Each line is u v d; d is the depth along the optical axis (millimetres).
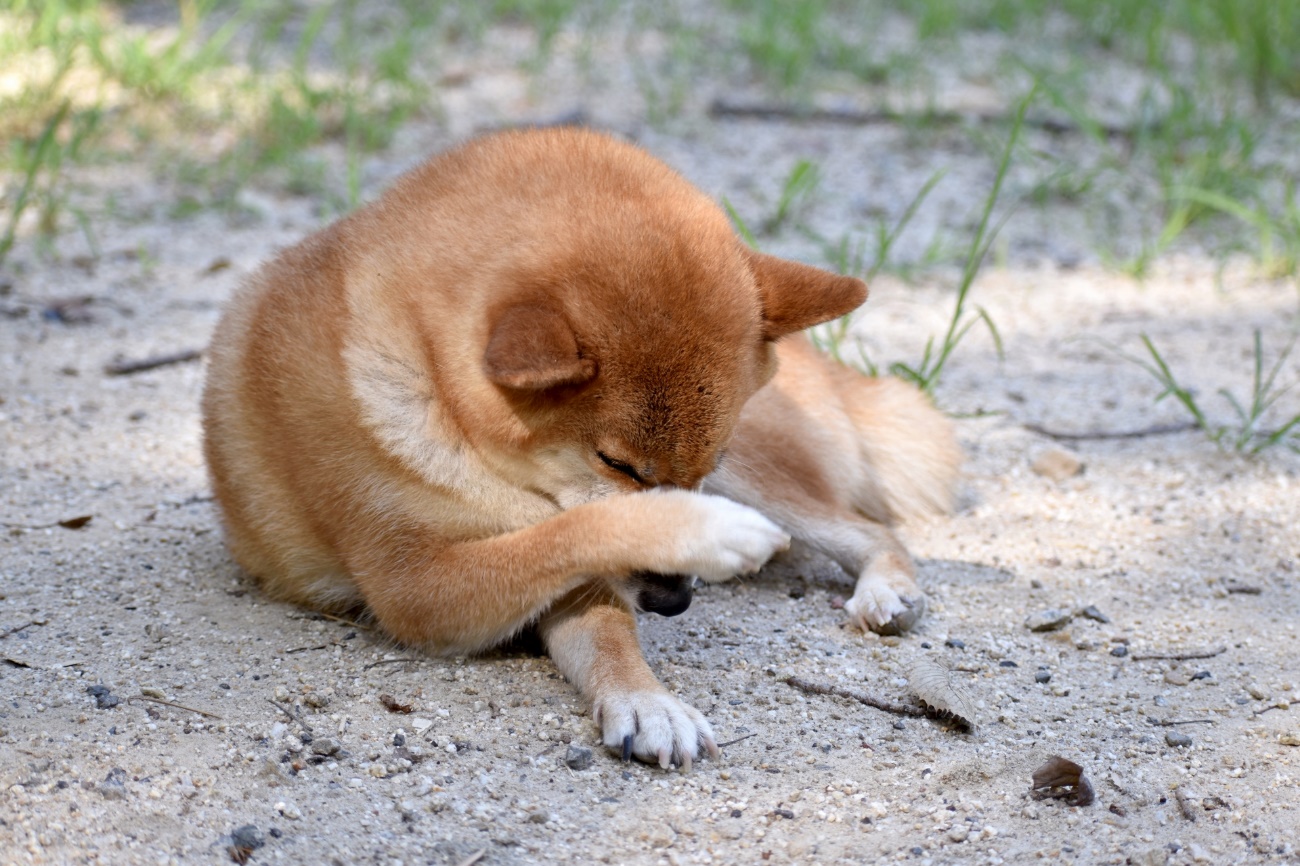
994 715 4227
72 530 5215
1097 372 7301
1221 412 6789
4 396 6340
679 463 4148
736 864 3459
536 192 4336
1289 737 4086
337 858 3398
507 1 13078
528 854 3467
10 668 4191
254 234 8594
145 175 9312
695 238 4246
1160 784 3871
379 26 12609
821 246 8664
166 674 4227
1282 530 5609
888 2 14219
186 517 5434
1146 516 5758
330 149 9961
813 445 5539
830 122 11117
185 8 11766
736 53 12383
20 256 7980
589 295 4012
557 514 4328
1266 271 8555
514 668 4457
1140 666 4562
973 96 11570
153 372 6781
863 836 3594
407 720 4062
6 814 3465
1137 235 9289
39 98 9766
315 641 4555
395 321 4297
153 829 3469
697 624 4805
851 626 4836
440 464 4297
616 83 11633
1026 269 8734
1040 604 5004
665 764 3830
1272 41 11828
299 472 4516
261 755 3812
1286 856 3549
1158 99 11375
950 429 5961
